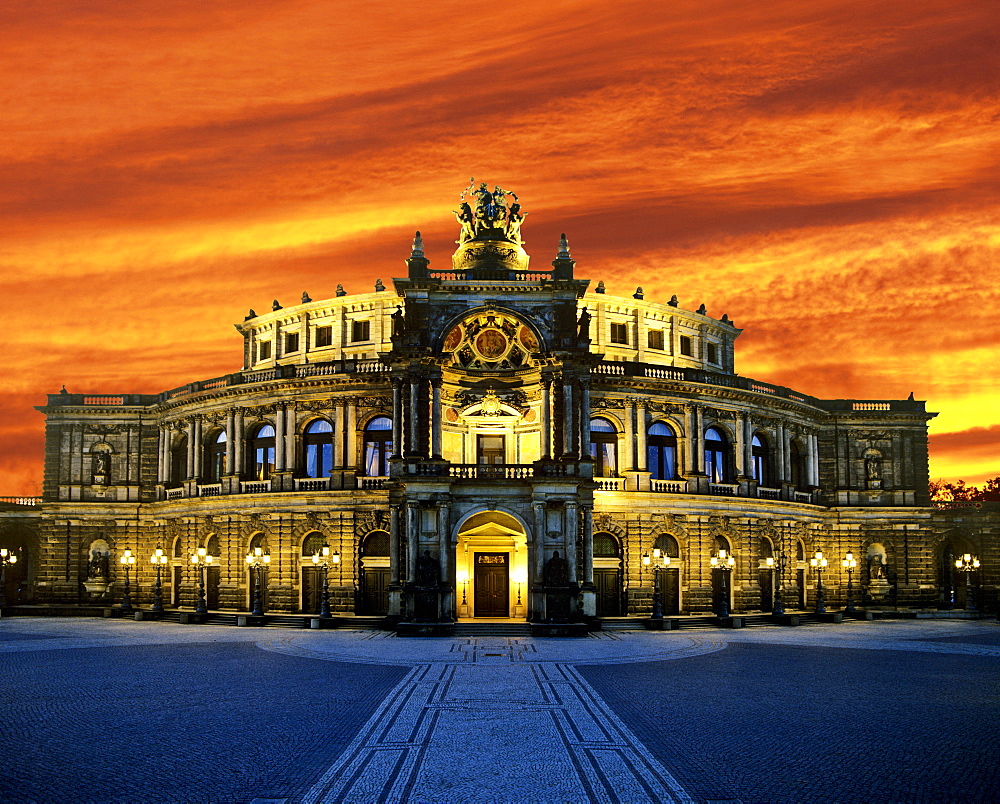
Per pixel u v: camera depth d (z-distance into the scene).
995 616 79.69
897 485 83.75
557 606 58.06
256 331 86.75
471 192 71.81
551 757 22.56
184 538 76.88
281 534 70.31
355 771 21.19
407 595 57.88
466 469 62.59
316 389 71.56
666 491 71.19
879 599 81.75
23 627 64.06
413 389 60.78
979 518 83.62
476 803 18.80
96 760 22.33
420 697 31.48
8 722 27.08
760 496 76.56
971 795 19.61
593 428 71.56
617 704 30.25
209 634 57.56
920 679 36.69
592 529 62.91
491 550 66.00
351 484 69.50
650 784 20.25
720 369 89.00
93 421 83.06
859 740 24.70
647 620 63.31
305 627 63.69
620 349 80.56
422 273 62.97
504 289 62.12
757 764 22.06
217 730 25.77
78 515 81.69
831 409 84.62
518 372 67.94
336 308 80.69
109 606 79.88
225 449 76.81
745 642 53.12
